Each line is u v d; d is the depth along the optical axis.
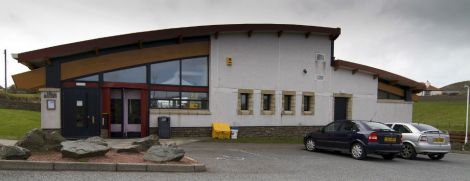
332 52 23.19
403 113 26.48
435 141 14.57
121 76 17.77
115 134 17.92
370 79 24.86
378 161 13.34
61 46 16.17
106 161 8.93
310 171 10.23
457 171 11.32
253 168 10.34
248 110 20.61
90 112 17.09
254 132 20.69
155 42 18.45
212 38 19.59
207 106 19.64
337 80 23.50
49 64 16.50
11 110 35.66
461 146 20.12
